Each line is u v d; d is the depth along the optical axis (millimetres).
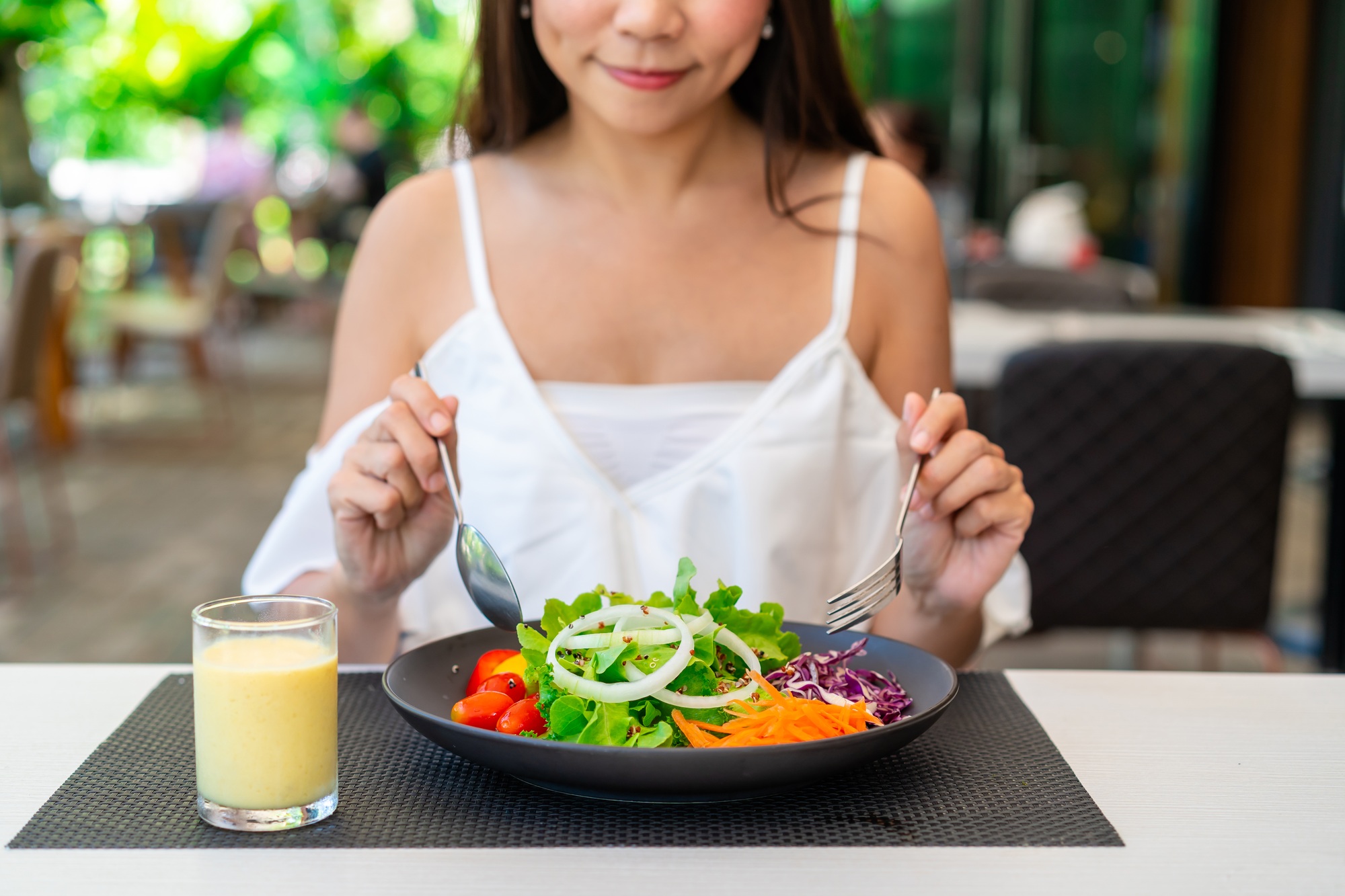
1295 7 6512
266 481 4926
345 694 997
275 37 10320
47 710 952
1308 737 931
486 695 835
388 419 1010
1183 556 2303
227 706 744
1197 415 2246
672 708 791
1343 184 6242
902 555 1103
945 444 1046
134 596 3527
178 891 678
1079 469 2281
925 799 806
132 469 5078
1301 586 3854
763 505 1284
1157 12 6793
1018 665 3049
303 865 709
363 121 10312
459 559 991
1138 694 1024
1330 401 2988
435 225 1347
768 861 721
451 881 693
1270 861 732
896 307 1371
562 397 1305
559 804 792
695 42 1119
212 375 6457
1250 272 6816
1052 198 5535
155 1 8484
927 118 4273
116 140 8766
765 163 1342
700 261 1328
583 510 1275
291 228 10094
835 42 1342
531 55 1334
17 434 5465
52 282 3820
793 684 860
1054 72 6863
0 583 3619
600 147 1314
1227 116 6805
